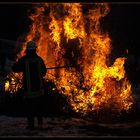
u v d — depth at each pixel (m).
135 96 17.73
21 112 14.04
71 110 14.14
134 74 23.44
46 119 13.04
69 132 11.28
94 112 14.15
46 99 13.96
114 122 13.39
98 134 11.10
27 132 11.27
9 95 14.50
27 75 12.16
